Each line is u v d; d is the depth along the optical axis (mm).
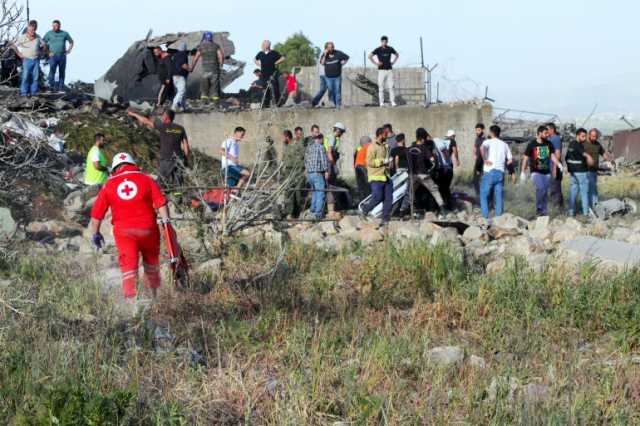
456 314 22422
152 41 72188
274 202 34875
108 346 19047
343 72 81875
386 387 16781
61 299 23156
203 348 19656
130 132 55531
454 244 30719
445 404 16109
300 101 79875
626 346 19109
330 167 49219
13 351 18031
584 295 22250
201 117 62500
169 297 23656
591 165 44688
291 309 22688
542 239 33875
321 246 31875
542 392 16125
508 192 55812
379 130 41438
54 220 39469
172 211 36719
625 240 34094
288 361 18484
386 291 24891
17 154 26766
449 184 48594
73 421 14672
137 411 15648
